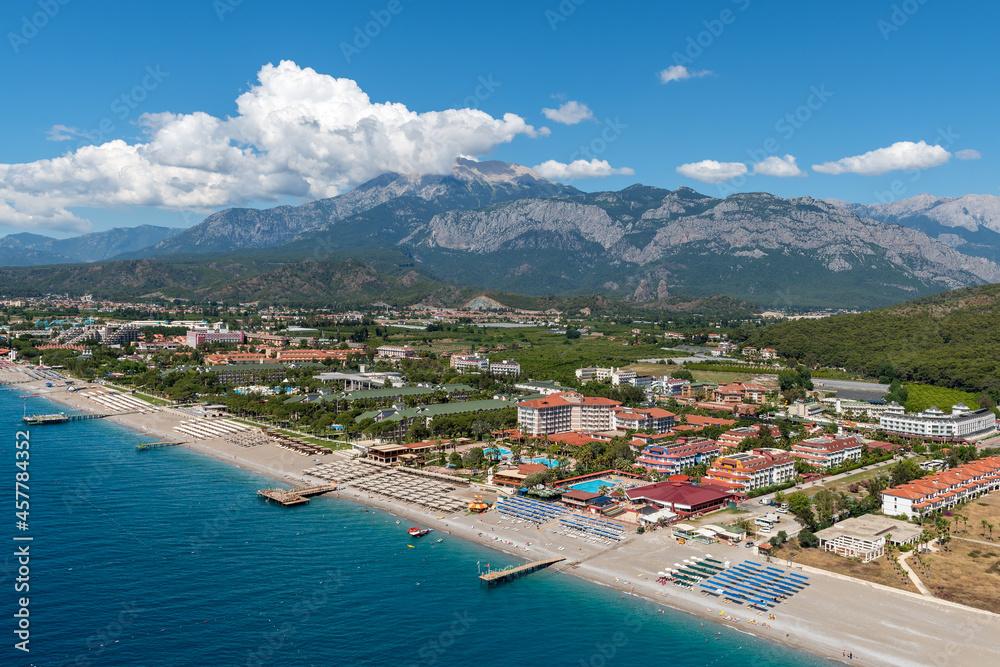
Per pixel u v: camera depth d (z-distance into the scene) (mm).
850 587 198625
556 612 187500
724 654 166625
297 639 172875
